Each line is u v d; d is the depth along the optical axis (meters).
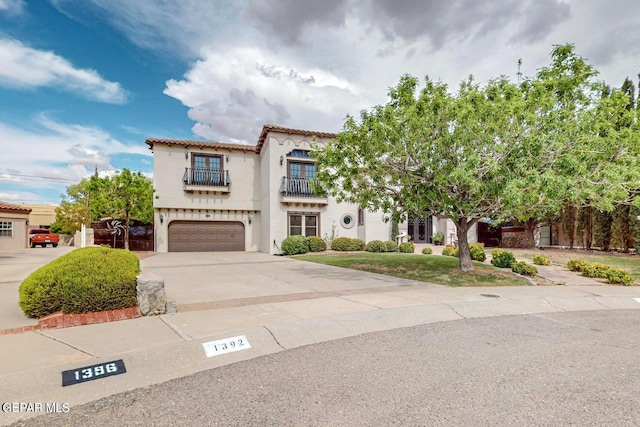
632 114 8.16
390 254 16.20
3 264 13.43
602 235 17.28
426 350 4.27
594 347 4.47
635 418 2.68
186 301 6.62
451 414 2.72
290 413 2.74
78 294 5.22
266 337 4.52
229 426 2.55
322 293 7.52
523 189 7.62
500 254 12.32
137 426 2.56
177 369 3.62
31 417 2.70
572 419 2.65
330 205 19.58
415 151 8.61
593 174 7.86
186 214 20.16
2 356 3.67
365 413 2.73
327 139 19.25
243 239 21.25
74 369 3.39
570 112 7.95
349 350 4.25
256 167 21.58
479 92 8.23
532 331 5.20
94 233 19.58
